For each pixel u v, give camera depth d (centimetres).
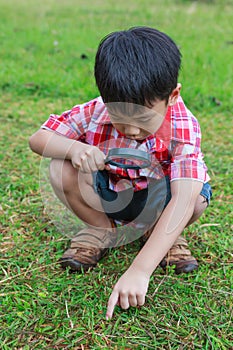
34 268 213
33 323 182
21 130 358
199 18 752
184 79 440
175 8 845
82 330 178
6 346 170
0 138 343
